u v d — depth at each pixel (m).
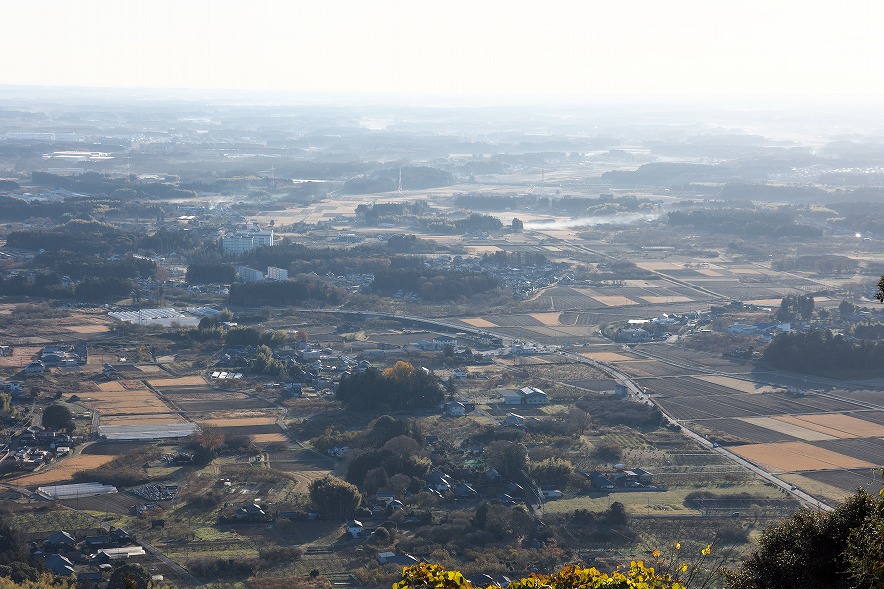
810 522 96.44
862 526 82.19
